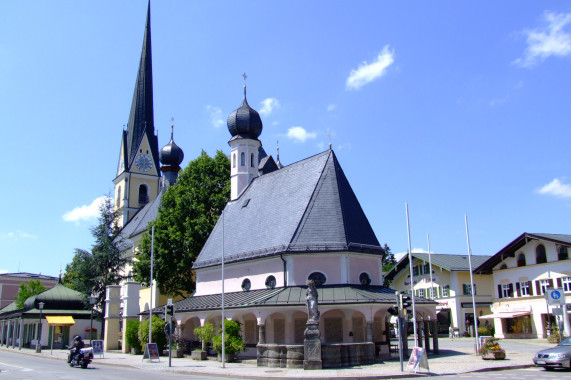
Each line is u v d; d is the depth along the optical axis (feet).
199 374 91.50
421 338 135.95
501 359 104.06
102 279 224.94
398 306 88.48
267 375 84.79
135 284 164.96
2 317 255.09
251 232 142.31
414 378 79.46
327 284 119.85
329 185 132.36
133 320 159.02
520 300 180.55
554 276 169.99
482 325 207.51
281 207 138.92
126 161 317.42
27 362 129.49
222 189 185.78
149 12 343.67
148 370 99.96
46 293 226.38
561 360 82.58
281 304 108.68
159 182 321.32
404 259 232.12
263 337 108.88
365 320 114.32
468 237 127.85
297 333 117.08
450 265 211.20
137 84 331.98
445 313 212.84
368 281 125.08
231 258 140.05
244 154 175.01
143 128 323.57
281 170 153.89
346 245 121.19
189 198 179.32
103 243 227.81
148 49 338.13
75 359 110.73
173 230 173.99
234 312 118.73
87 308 228.84
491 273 198.49
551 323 169.48
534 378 73.15
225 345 116.06
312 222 125.70
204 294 150.10
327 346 96.07
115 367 111.45
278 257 123.85
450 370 87.61
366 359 100.27
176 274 171.83
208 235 172.65
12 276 418.10
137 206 312.50
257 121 177.47
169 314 109.50
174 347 135.95
